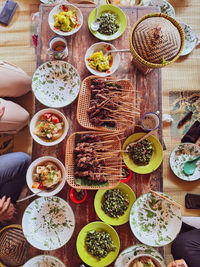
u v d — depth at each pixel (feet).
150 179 5.83
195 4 9.10
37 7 9.09
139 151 5.79
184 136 8.48
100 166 5.57
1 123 6.76
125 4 7.34
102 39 6.17
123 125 5.83
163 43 5.08
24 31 9.08
